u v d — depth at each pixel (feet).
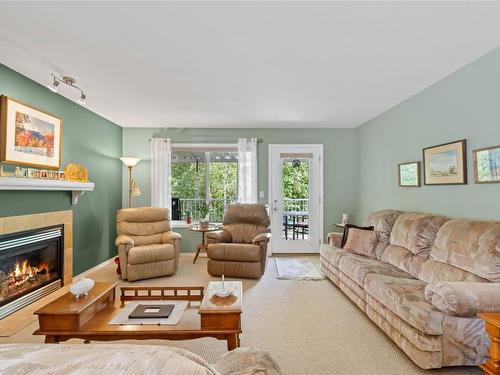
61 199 12.00
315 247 18.53
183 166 18.63
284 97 12.39
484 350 6.20
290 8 6.32
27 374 1.76
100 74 9.89
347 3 6.15
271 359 3.59
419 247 9.31
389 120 14.17
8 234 9.26
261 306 10.18
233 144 18.26
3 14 6.44
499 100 8.05
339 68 9.48
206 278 13.37
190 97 12.34
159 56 8.59
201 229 15.72
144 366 1.94
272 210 18.42
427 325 6.19
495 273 6.62
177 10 6.37
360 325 8.78
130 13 6.46
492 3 6.14
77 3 6.07
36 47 7.99
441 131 10.45
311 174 18.51
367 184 16.75
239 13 6.50
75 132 13.07
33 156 10.27
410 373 6.49
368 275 8.99
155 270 13.19
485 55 8.50
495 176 8.12
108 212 16.12
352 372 6.56
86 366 1.87
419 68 9.52
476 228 7.57
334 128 18.47
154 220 15.38
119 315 6.83
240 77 10.20
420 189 11.74
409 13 6.51
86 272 13.91
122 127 17.88
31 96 10.33
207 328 6.19
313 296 11.13
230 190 18.74
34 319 8.95
